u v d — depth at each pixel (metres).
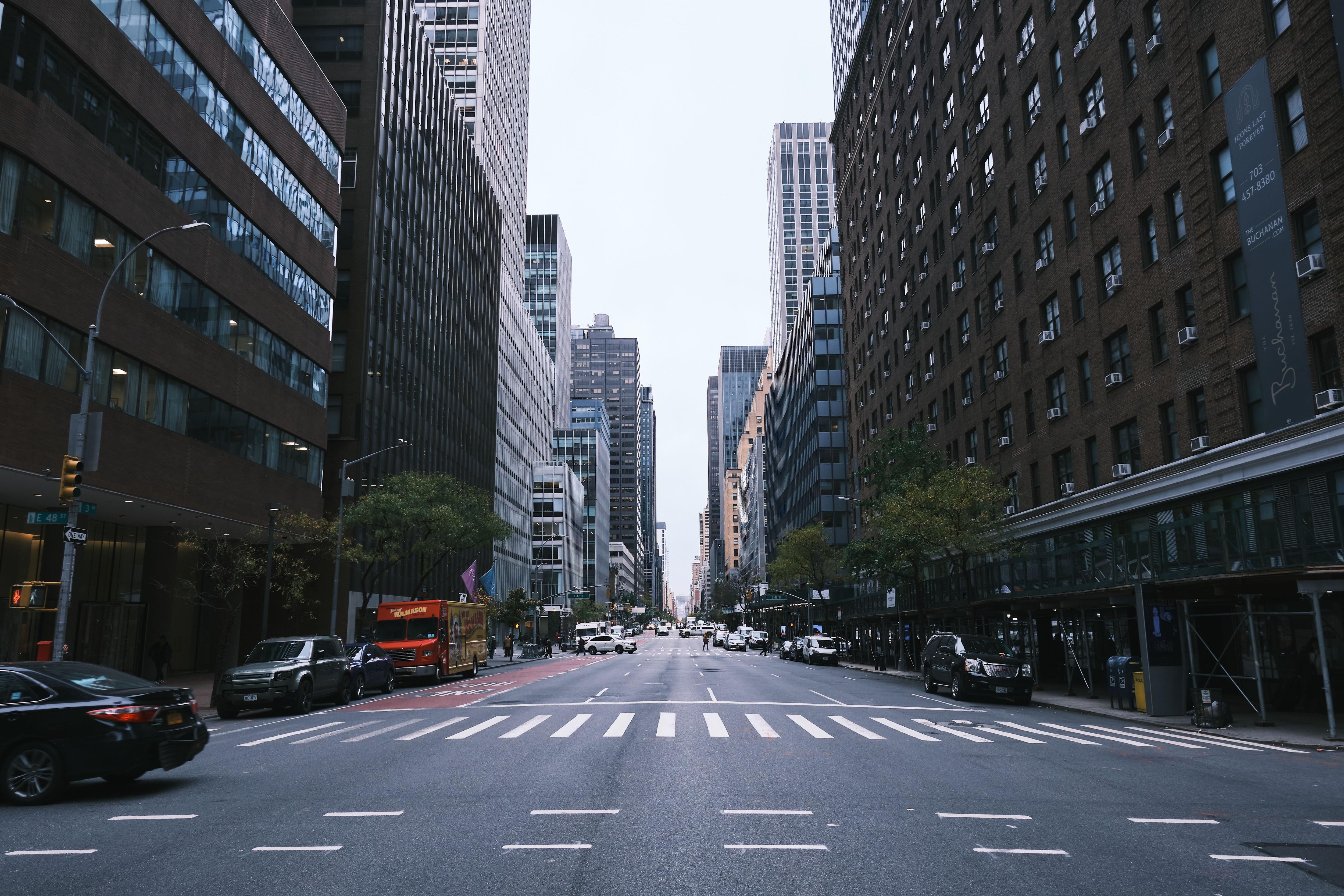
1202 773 12.05
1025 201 38.78
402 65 59.56
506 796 10.09
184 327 30.66
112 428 26.73
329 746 15.00
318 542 42.81
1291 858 7.40
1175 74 27.08
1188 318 27.00
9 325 22.50
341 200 49.47
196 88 31.59
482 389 85.38
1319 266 20.91
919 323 54.72
